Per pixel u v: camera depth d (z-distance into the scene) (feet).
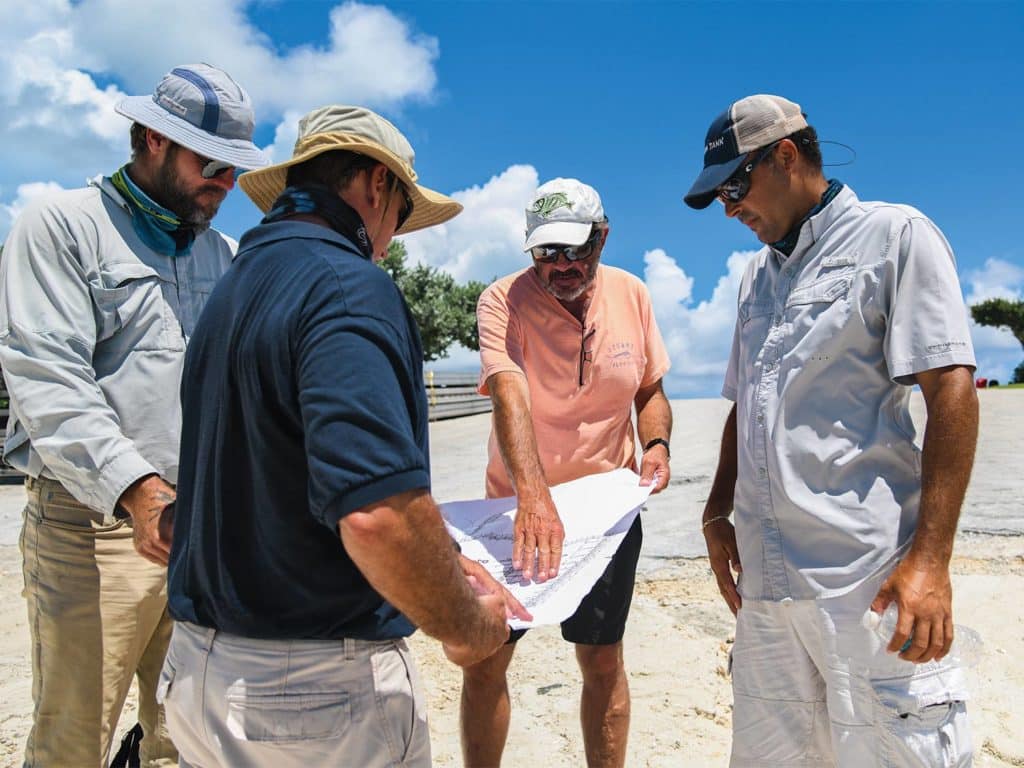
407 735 5.94
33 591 8.93
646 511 23.25
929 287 6.98
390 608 5.88
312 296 5.35
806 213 7.78
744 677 8.23
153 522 7.89
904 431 7.57
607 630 9.87
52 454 8.15
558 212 9.24
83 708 8.84
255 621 5.51
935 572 6.89
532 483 8.71
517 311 10.07
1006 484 23.75
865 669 7.29
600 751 10.11
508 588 7.24
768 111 7.62
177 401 9.19
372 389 5.02
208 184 8.95
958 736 7.14
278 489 5.43
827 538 7.50
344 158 6.11
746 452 8.12
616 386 10.12
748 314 8.34
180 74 8.68
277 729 5.55
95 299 8.71
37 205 8.61
